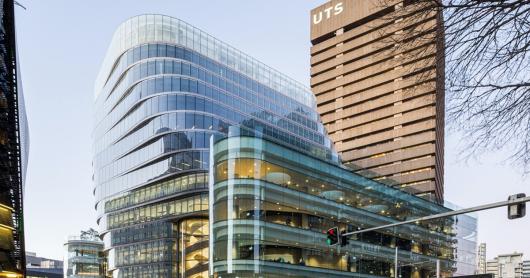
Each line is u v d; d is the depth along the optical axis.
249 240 49.62
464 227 93.31
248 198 50.69
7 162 41.31
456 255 88.19
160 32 95.12
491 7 7.80
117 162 107.88
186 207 92.19
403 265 67.56
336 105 146.75
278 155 54.12
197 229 94.19
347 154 141.25
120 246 105.06
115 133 108.31
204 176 89.75
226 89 99.81
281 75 116.88
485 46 8.13
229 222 50.91
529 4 7.62
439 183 134.12
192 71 94.25
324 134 126.88
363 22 145.38
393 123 132.62
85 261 132.38
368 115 138.88
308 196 56.81
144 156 97.00
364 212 65.38
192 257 93.38
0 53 37.53
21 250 43.72
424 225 79.19
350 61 145.12
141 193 100.00
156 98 92.00
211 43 100.50
